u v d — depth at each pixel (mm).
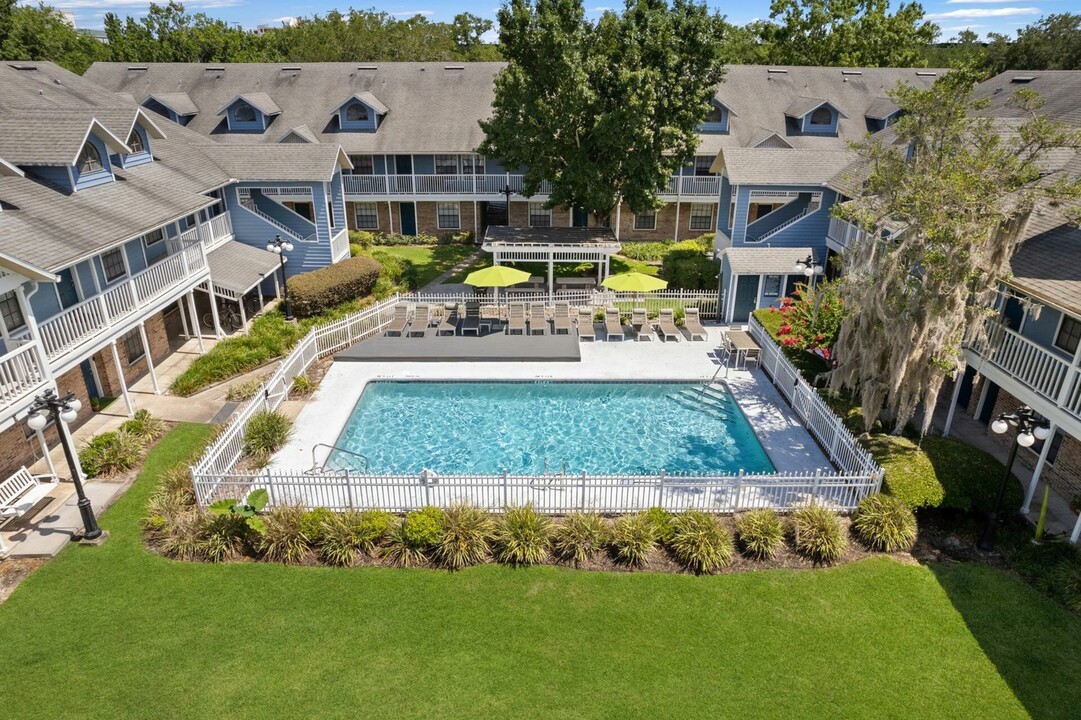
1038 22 54750
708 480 14359
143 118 21703
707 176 33625
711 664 11055
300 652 11203
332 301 25281
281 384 19297
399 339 23719
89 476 15766
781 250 25484
